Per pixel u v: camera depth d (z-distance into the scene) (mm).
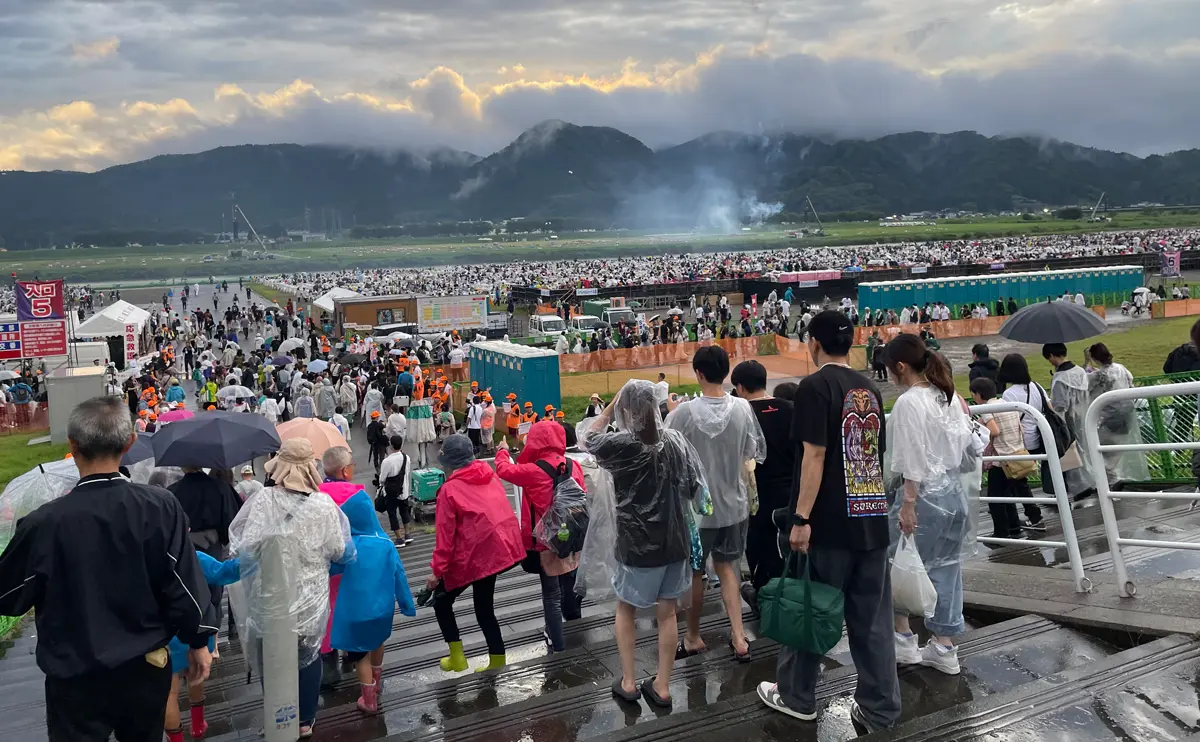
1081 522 8711
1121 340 44906
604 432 4887
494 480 6234
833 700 4781
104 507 3553
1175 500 9164
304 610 4793
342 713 5586
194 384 43562
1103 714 3914
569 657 6027
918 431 4793
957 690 4816
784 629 4156
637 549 4781
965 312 55688
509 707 4930
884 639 4285
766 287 77188
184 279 179875
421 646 7844
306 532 4793
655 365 42656
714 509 5488
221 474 6672
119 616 3541
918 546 5059
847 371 4312
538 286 84312
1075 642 5266
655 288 79562
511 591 9992
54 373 31750
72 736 3541
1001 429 8250
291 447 4922
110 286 151250
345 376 33625
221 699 6723
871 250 164750
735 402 5578
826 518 4195
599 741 4254
